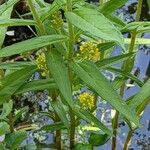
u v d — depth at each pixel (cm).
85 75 48
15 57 103
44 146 86
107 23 38
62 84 47
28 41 45
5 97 52
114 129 75
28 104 97
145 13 122
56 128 63
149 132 92
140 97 57
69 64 49
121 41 36
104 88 46
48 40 46
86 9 40
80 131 80
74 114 62
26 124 93
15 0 48
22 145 88
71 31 48
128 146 82
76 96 91
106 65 56
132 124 72
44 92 99
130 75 62
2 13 50
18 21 47
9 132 73
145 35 111
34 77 98
